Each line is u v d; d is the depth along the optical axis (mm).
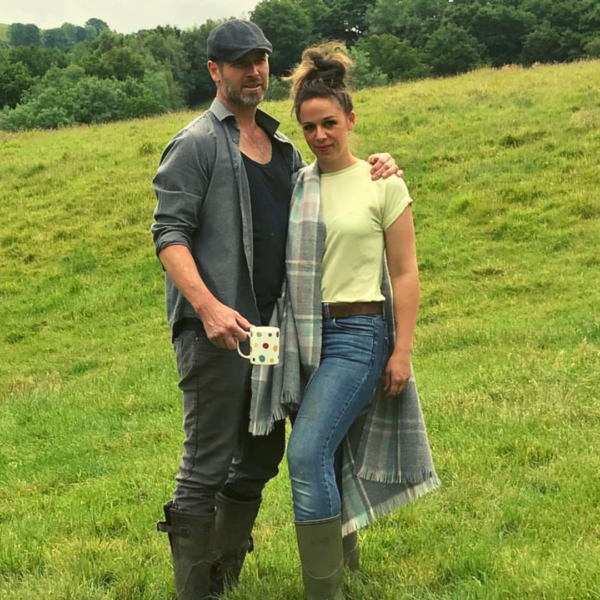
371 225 3547
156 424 8234
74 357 12562
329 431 3430
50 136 25547
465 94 21922
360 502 3719
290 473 3451
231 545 3973
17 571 4746
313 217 3576
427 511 4770
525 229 13820
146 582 4207
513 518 4535
